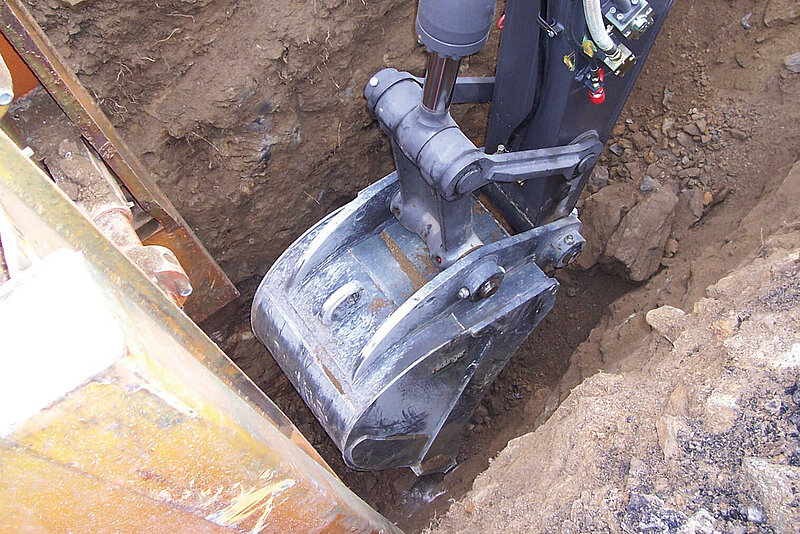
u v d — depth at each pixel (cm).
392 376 269
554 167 260
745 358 219
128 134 318
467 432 421
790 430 198
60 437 96
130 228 227
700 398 217
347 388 275
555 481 230
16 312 93
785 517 179
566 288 437
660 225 386
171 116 321
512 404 422
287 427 177
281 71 329
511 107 275
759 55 394
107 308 96
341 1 326
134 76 304
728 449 202
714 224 382
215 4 301
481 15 190
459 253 286
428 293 264
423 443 326
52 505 108
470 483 360
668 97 421
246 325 434
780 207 333
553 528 213
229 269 397
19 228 111
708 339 244
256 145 347
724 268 332
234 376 158
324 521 175
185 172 346
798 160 351
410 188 282
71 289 95
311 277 304
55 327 92
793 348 214
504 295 291
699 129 404
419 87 246
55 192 125
